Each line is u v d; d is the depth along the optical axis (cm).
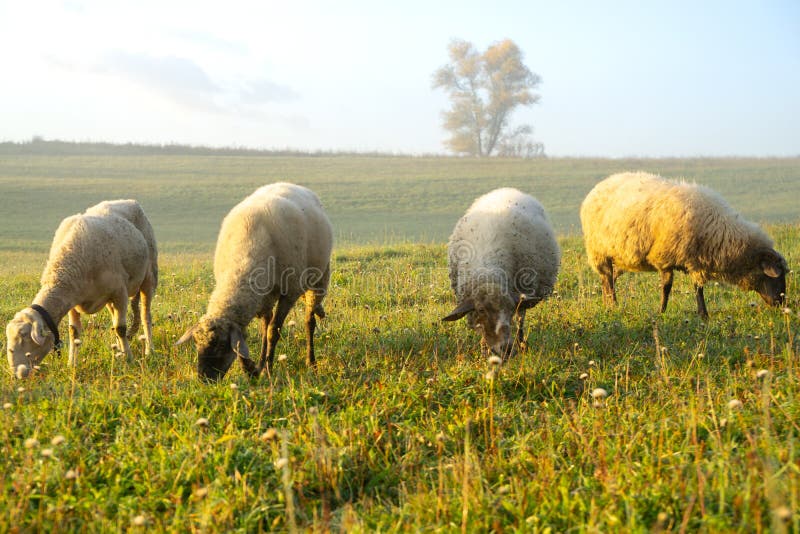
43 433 473
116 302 772
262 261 665
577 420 455
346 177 5544
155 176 5325
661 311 885
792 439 375
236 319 639
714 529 312
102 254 742
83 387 604
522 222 742
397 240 2769
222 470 409
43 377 682
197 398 537
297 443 447
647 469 381
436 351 684
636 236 905
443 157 7950
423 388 551
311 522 370
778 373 546
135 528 349
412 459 435
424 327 808
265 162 6750
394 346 730
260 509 371
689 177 5294
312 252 748
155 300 1116
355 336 793
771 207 3800
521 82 9400
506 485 385
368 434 466
